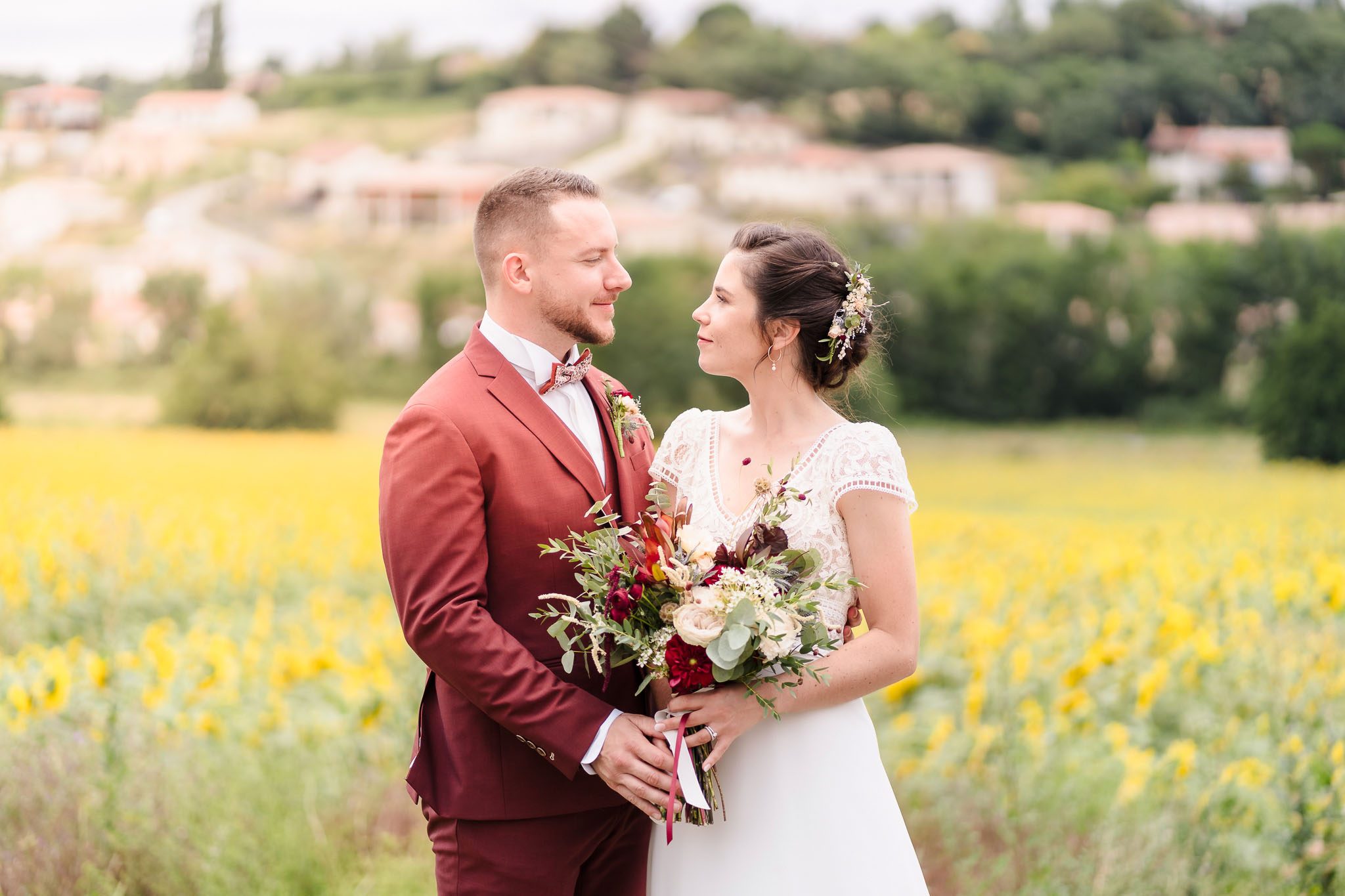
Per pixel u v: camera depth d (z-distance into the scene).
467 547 2.45
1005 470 33.03
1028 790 3.86
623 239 60.91
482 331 2.69
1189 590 6.21
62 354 49.75
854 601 2.58
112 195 68.62
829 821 2.49
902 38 79.38
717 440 2.73
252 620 6.70
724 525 2.57
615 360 44.38
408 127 80.06
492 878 2.57
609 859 2.73
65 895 3.32
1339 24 72.62
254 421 40.06
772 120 77.19
